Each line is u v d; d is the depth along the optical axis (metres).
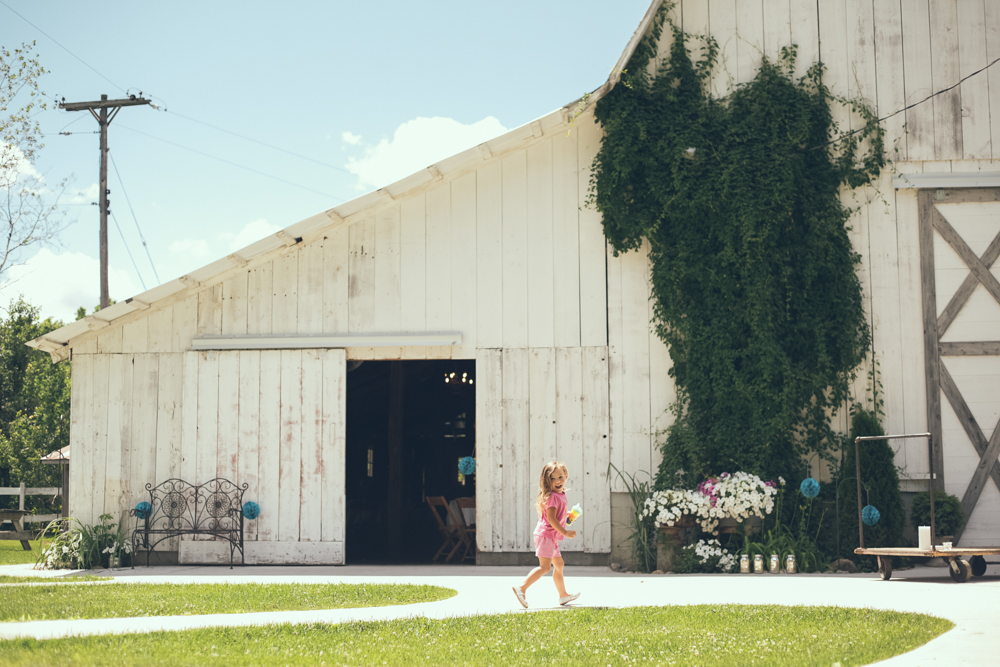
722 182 10.62
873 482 10.02
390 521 12.99
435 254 11.24
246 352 11.20
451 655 4.59
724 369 10.46
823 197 10.86
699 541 9.86
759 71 11.19
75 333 11.25
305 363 11.15
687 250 10.69
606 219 10.95
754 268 10.54
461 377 17.42
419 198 11.32
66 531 11.13
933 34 11.25
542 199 11.21
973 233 11.00
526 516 10.73
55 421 32.84
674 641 4.94
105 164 20.70
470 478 19.55
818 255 10.77
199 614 6.22
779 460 10.38
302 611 6.33
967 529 10.61
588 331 10.99
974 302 10.91
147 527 10.95
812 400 10.70
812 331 10.64
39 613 6.23
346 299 11.26
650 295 10.91
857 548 9.66
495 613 6.19
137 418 11.28
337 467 10.94
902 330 10.89
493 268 11.17
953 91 11.17
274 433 11.05
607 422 10.80
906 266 10.98
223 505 10.96
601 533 10.62
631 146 10.82
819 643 4.76
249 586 8.15
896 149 11.12
